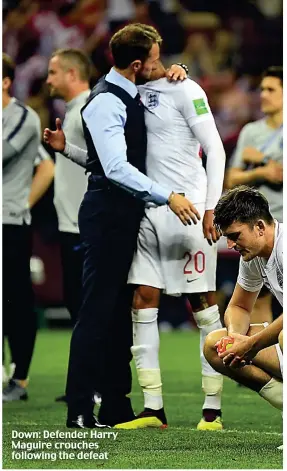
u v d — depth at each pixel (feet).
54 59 73.67
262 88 84.99
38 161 80.23
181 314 131.13
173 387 81.97
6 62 75.61
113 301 58.95
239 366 49.37
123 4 154.40
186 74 60.59
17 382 75.56
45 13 152.76
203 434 57.52
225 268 121.08
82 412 59.31
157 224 59.98
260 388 51.70
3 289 76.38
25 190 77.36
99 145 57.11
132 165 58.65
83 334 58.85
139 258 60.39
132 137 58.65
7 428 60.64
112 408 61.00
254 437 56.54
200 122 59.41
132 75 58.65
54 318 132.67
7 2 152.25
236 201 47.70
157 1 155.63
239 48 155.22
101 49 149.89
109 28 151.33
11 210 76.59
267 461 49.14
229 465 48.37
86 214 58.90
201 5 156.87
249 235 47.62
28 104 148.56
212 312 60.95
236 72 154.10
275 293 50.03
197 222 60.44
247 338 48.47
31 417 66.18
